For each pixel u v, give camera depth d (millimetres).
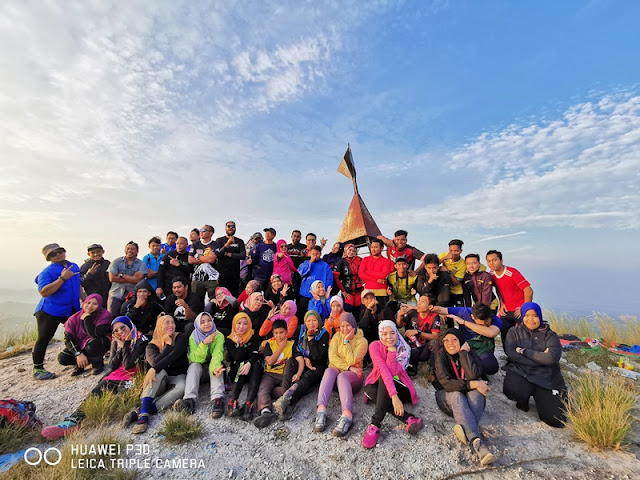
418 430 3986
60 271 5875
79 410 4312
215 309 6129
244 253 8219
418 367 5715
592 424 3730
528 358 4328
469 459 3521
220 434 4039
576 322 8016
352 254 7234
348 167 10133
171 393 4637
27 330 7883
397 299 6855
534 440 3824
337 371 4652
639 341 7043
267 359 4832
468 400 3941
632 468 3305
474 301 6309
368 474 3354
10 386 5281
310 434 4035
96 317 5711
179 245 7332
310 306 6348
